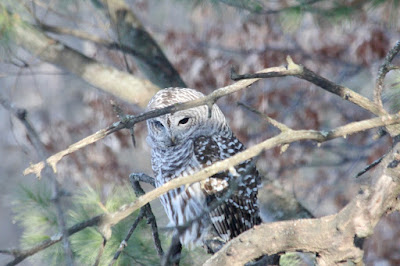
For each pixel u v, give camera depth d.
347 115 19.61
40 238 7.70
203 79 19.97
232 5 11.05
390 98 8.53
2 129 17.94
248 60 20.06
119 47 12.98
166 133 8.45
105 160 19.58
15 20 10.17
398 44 5.24
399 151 5.02
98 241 7.85
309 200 19.70
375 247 18.12
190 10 11.50
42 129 20.36
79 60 11.50
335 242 4.97
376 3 9.95
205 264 5.27
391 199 4.94
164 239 8.19
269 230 5.09
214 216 8.66
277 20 11.37
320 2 10.52
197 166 8.68
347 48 19.08
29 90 20.36
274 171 19.00
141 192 7.27
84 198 8.07
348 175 19.75
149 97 11.59
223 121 9.10
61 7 12.22
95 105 20.33
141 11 19.73
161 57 12.61
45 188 8.02
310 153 19.50
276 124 5.04
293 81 20.03
